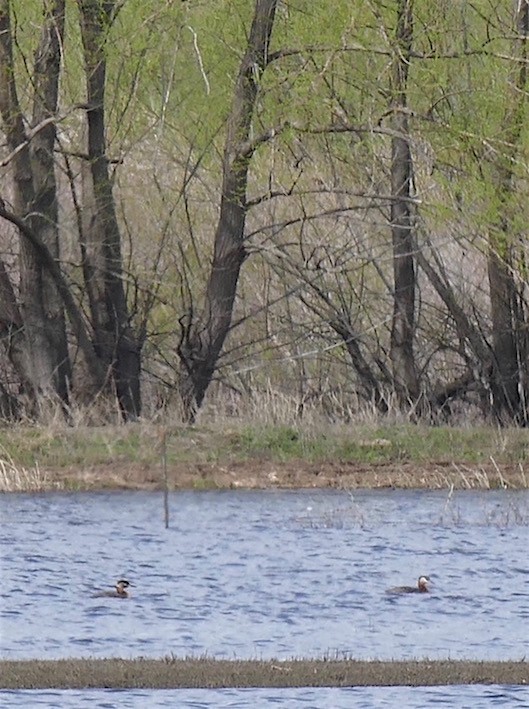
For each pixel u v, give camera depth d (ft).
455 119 99.91
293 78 100.37
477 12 101.60
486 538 75.72
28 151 105.50
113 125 110.42
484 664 49.96
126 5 102.12
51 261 104.32
